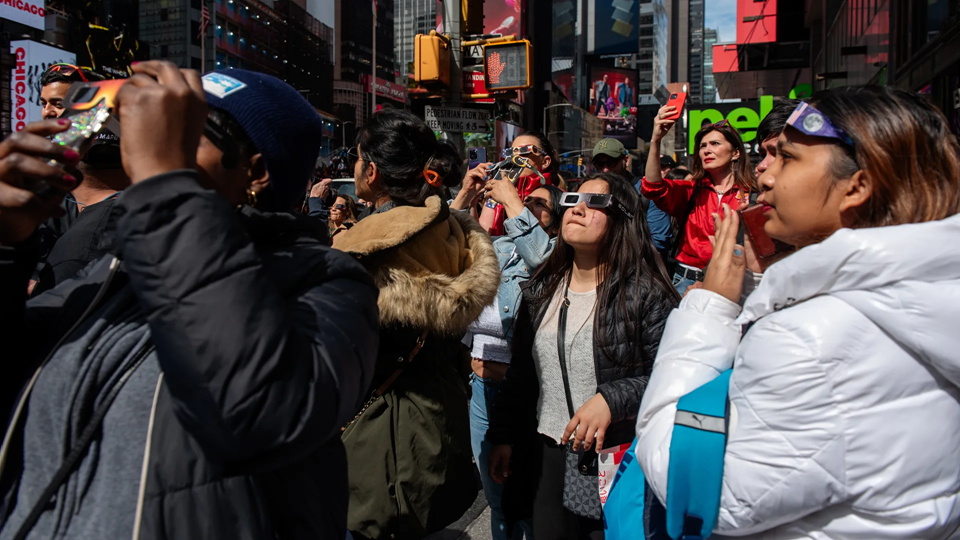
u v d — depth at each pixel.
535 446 2.26
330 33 100.81
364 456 1.98
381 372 2.00
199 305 0.82
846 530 1.03
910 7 10.17
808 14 23.12
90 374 0.93
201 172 1.05
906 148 1.04
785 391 0.99
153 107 0.85
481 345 2.85
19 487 0.93
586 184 2.24
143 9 66.69
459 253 2.12
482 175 3.15
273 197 1.14
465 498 2.13
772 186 1.19
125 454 0.90
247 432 0.84
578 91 96.19
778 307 1.07
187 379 0.83
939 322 0.93
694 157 4.16
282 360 0.86
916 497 0.99
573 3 87.75
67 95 0.91
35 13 19.62
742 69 28.69
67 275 2.01
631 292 2.14
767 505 1.02
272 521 1.02
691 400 1.12
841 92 1.12
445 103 7.45
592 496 2.07
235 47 74.75
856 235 0.97
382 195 2.29
